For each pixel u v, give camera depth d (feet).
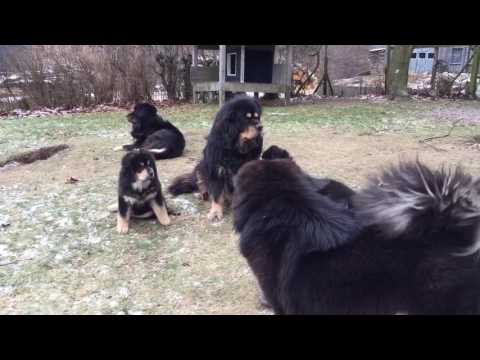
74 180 19.99
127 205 14.82
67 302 11.09
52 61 45.98
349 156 22.74
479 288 7.02
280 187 8.35
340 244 7.55
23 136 30.42
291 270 7.86
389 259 7.27
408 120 34.35
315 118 35.63
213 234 14.75
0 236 14.49
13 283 11.88
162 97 50.42
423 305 7.25
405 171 8.03
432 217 7.38
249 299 11.13
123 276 12.32
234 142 15.06
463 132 28.96
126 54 46.73
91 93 47.16
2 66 46.44
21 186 19.57
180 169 21.62
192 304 11.01
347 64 81.56
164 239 14.40
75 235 14.62
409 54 48.83
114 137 29.76
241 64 43.55
